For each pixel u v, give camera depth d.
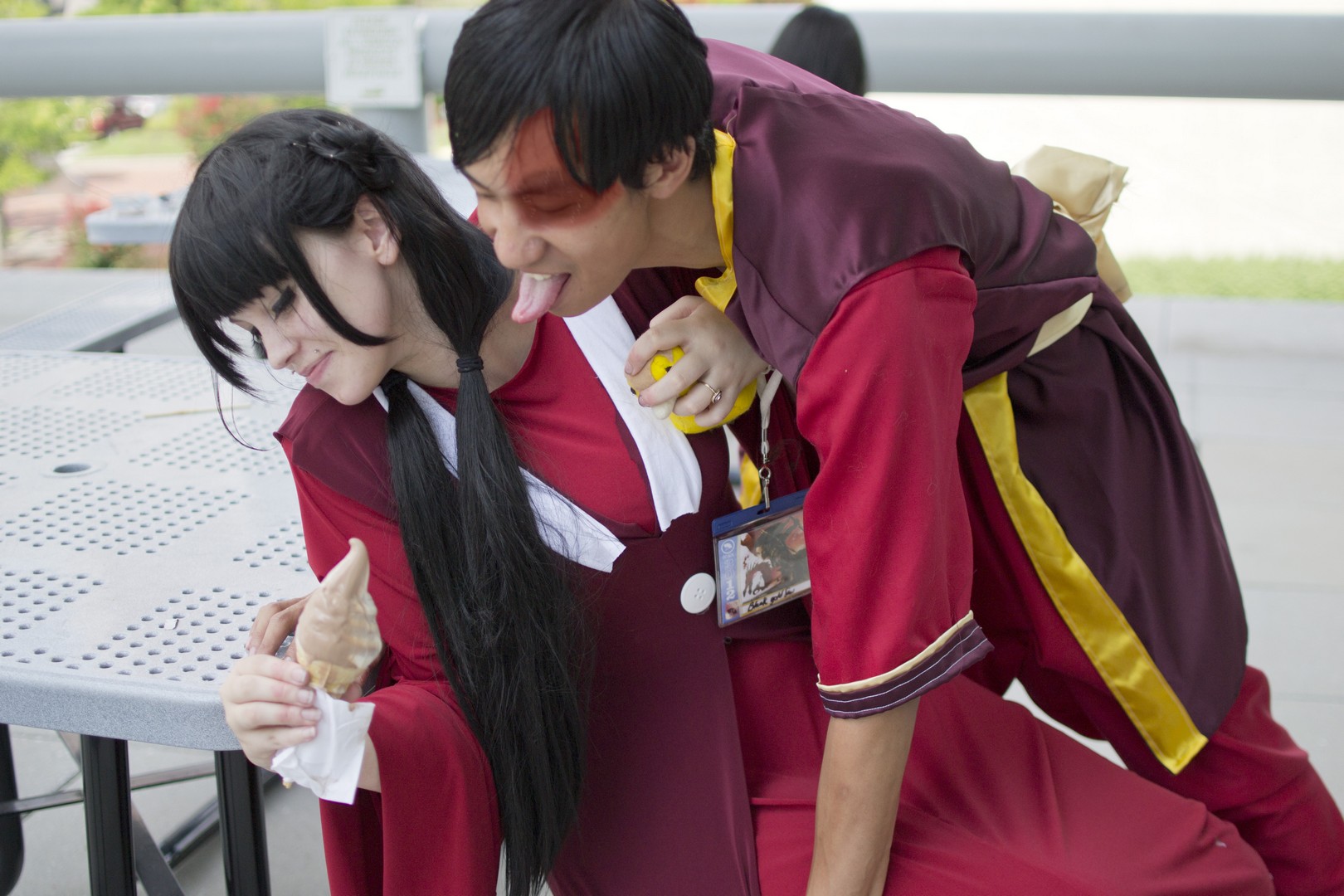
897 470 1.03
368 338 1.03
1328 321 4.16
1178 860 1.22
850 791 1.11
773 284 1.05
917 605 1.06
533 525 1.12
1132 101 8.56
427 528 1.11
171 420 1.59
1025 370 1.35
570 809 1.19
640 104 0.91
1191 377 3.67
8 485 1.40
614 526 1.19
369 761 1.02
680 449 1.22
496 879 1.17
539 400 1.21
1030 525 1.36
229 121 5.94
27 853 1.85
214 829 1.87
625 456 1.20
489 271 1.12
